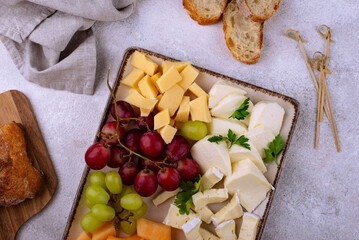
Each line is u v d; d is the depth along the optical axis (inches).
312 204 20.2
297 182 20.2
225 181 17.7
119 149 17.5
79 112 20.8
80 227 18.3
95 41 20.3
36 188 19.4
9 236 19.9
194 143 18.6
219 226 17.6
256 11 18.9
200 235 17.7
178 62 18.3
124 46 20.8
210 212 18.0
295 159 20.2
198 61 20.6
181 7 20.7
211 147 17.5
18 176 18.7
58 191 20.5
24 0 19.3
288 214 20.2
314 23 20.5
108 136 16.5
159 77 18.3
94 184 17.5
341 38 20.5
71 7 19.0
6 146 18.5
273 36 20.5
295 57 20.4
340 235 20.2
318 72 20.4
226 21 19.7
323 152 20.2
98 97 20.8
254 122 17.8
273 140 17.7
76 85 20.4
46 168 20.3
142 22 20.8
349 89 20.4
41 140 20.4
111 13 19.3
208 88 18.7
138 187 16.8
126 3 19.7
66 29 19.5
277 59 20.5
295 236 20.2
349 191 20.2
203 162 18.0
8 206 19.9
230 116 18.2
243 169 17.4
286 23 20.5
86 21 19.7
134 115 18.5
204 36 20.6
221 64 20.6
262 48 20.5
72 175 20.5
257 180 17.4
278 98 18.3
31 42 20.1
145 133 17.0
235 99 17.8
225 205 18.2
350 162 20.2
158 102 18.2
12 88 21.0
